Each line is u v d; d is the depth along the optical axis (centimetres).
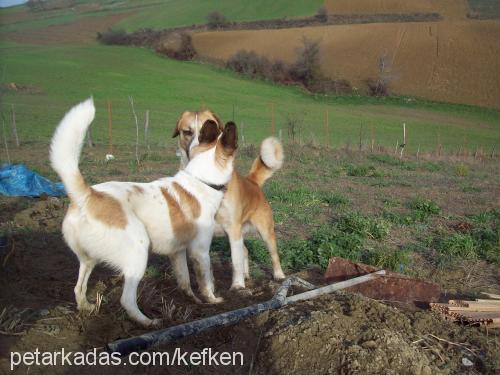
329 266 576
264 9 7150
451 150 2922
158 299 477
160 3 8725
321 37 5919
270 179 1373
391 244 765
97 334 388
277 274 594
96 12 8469
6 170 916
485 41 5434
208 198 459
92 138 2336
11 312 396
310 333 393
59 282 494
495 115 4534
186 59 6022
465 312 478
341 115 4162
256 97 4678
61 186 959
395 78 5188
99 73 4966
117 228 392
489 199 1225
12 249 521
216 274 607
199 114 560
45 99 3719
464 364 404
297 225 855
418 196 1181
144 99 4125
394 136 3409
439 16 6312
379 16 6444
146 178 1245
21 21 8144
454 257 707
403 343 392
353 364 363
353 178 1506
